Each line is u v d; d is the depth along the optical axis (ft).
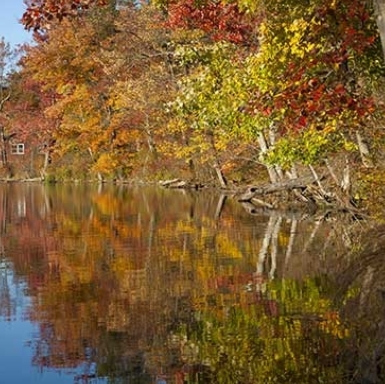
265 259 44.88
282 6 30.01
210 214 76.69
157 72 115.34
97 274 41.22
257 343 26.63
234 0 34.76
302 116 27.02
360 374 21.98
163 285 37.60
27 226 68.74
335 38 27.27
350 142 43.01
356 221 48.78
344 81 30.01
